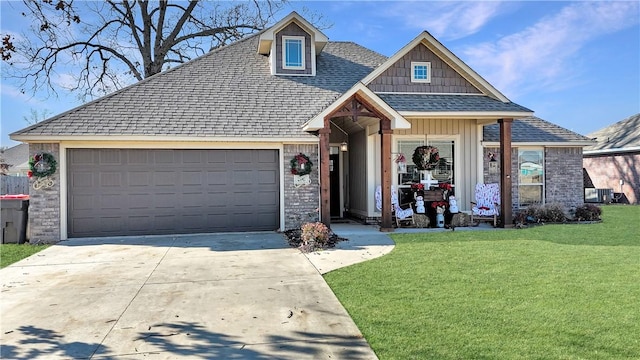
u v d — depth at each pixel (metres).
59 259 8.91
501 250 8.91
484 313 5.12
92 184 11.55
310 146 12.61
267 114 12.91
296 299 5.95
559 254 8.43
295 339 4.59
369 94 11.10
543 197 14.91
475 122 14.09
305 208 12.55
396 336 4.52
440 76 13.73
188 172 12.05
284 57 14.89
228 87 13.92
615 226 12.45
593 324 4.71
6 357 4.27
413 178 13.79
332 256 8.72
